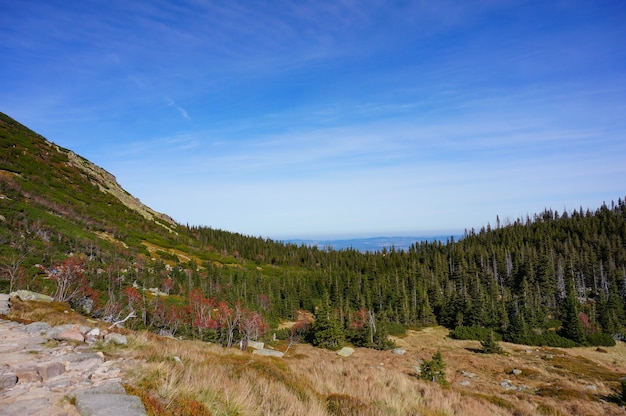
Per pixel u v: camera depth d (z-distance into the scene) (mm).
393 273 125812
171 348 12977
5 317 13914
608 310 84062
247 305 86750
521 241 139500
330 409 10148
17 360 8266
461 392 20281
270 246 194375
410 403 12992
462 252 135375
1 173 98000
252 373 11328
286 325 93688
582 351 68812
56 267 48844
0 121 141500
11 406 5727
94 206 125750
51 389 6652
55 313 17344
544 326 81812
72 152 172500
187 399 6910
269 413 7637
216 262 139375
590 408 24781
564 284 104312
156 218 175000
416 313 97312
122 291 59781
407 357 56000
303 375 14469
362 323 81188
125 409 5652
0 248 49688
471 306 87812
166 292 80750
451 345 73125
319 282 128125
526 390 34375
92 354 9039
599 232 137875
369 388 13797
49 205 93812
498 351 63375
